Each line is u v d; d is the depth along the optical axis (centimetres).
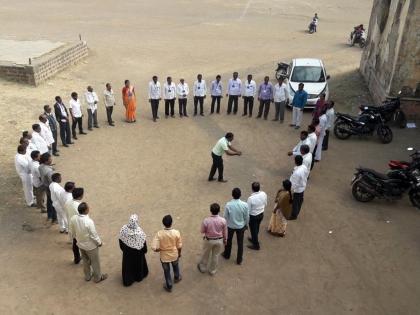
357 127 1580
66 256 973
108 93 1655
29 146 1177
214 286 893
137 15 3828
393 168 1217
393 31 1755
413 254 1001
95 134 1625
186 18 3781
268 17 3938
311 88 1870
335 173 1360
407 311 841
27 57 2155
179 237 845
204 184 1288
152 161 1427
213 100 1816
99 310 827
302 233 1067
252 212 948
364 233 1072
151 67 2469
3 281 893
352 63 2573
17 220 1096
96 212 1137
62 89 2025
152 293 873
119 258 970
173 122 1756
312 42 3141
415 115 1719
